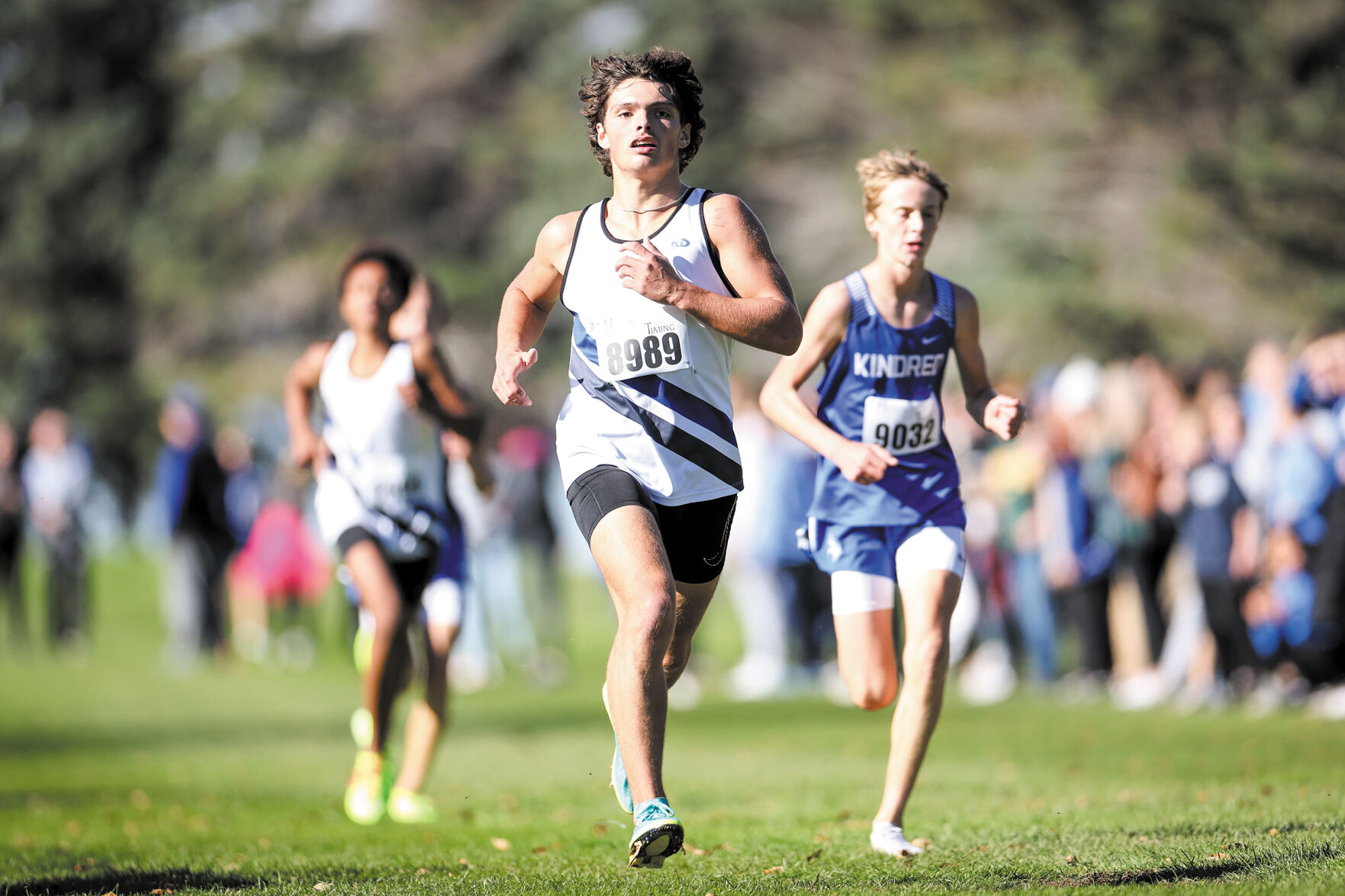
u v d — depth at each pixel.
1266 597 37.91
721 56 110.69
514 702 47.47
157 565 97.94
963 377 19.36
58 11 145.25
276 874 16.75
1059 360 84.12
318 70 138.25
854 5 100.44
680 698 47.44
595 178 116.94
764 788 26.09
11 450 63.53
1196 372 45.03
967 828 19.20
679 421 15.34
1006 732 34.38
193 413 59.94
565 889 14.87
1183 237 85.94
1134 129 91.81
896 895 14.08
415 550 23.19
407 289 22.91
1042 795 23.28
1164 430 42.06
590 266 15.48
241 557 66.69
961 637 46.12
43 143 143.62
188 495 59.00
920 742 17.67
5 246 142.75
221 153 139.38
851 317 18.41
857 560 18.38
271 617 72.19
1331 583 34.31
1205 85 90.56
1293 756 26.91
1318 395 35.41
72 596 63.81
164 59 145.12
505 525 56.88
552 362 120.38
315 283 131.88
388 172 133.12
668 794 25.62
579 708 44.53
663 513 15.46
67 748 37.56
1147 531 41.59
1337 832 16.78
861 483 18.22
